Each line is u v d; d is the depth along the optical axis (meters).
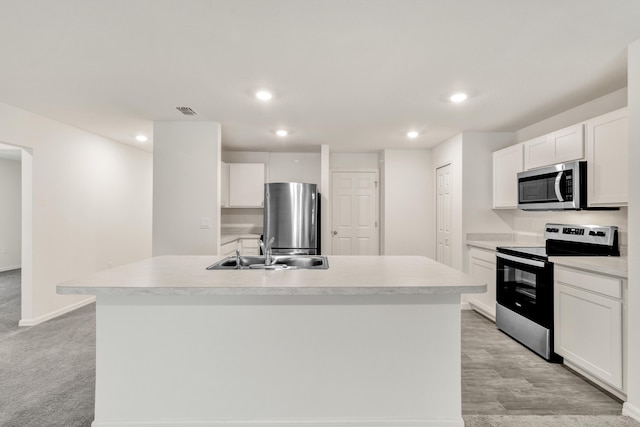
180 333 1.92
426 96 3.06
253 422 1.93
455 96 3.05
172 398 1.92
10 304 4.56
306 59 2.34
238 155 5.70
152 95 3.04
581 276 2.52
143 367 1.92
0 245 7.02
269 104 3.29
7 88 2.88
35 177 3.70
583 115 3.29
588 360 2.46
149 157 5.98
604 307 2.31
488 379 2.58
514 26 1.93
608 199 2.56
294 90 2.92
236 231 5.62
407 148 5.49
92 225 4.60
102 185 4.79
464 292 1.75
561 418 2.10
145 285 1.75
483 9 1.77
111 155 4.96
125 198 5.32
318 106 3.34
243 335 1.94
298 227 4.82
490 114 3.62
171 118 3.77
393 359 1.96
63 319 3.93
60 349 3.10
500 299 3.58
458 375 1.97
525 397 2.33
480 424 2.04
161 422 1.92
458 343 1.97
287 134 4.55
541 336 2.92
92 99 3.15
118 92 2.97
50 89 2.89
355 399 1.96
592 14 1.81
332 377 1.95
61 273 4.09
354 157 5.89
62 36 2.04
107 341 1.91
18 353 3.01
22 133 3.50
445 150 4.93
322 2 1.71
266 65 2.44
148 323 1.92
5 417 2.10
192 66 2.45
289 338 1.95
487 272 3.92
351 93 2.99
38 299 3.79
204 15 1.83
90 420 2.07
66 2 1.71
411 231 5.58
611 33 2.00
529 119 3.79
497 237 4.38
